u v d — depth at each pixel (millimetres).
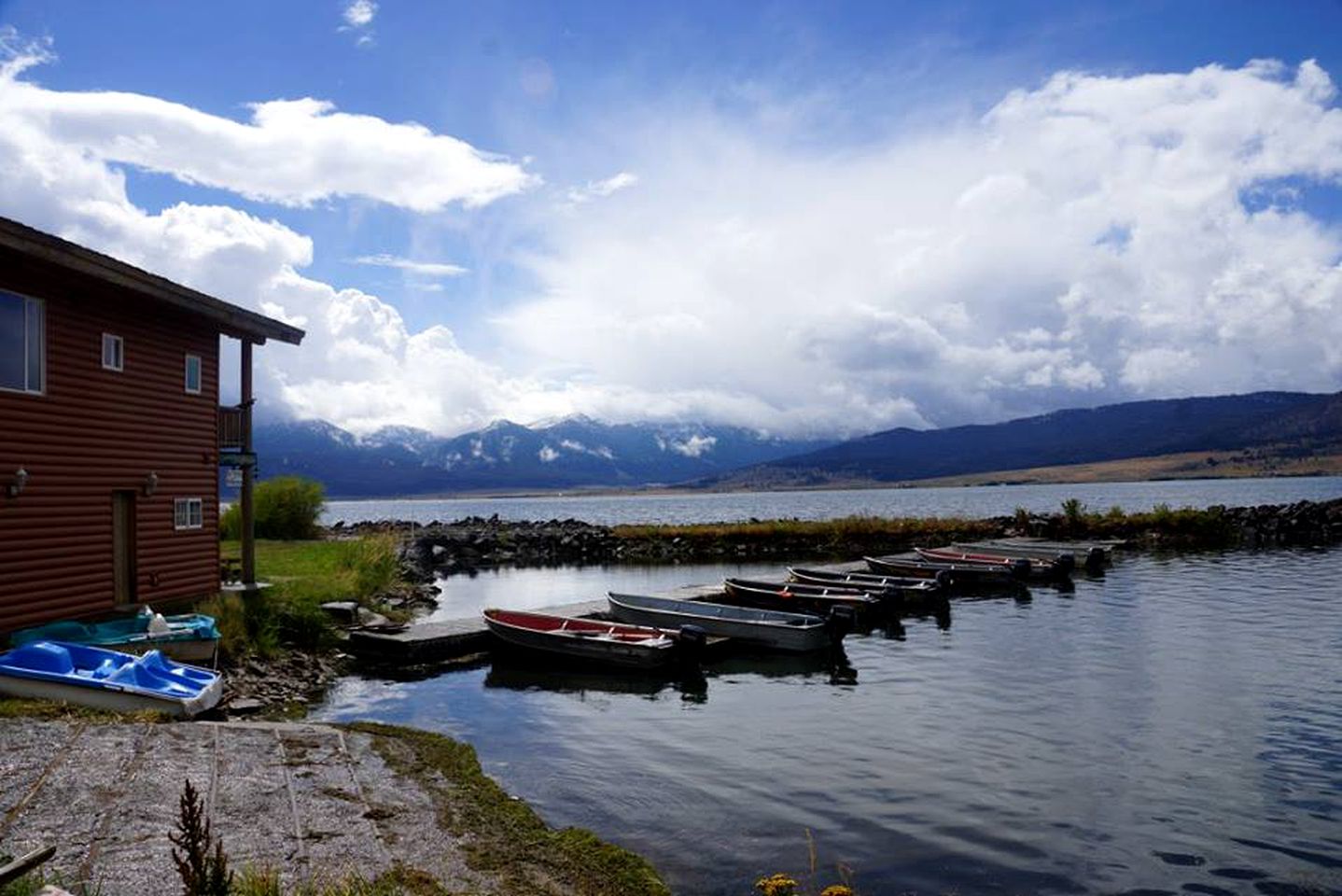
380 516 158375
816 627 19969
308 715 14648
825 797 10570
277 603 19344
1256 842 9211
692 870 8531
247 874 6812
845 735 13297
